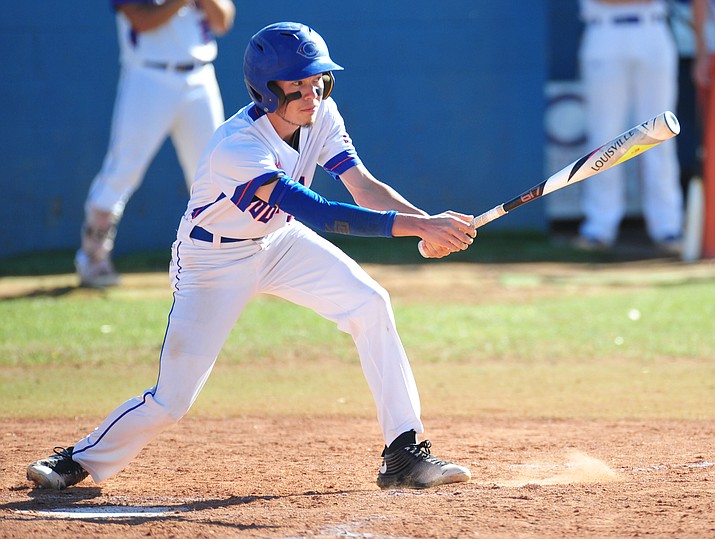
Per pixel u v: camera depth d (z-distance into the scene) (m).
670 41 51.25
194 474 18.17
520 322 34.69
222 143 15.33
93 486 17.28
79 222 54.03
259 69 15.12
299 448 20.38
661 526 13.57
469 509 14.66
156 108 37.88
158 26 37.06
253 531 13.82
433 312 36.22
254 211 15.42
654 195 53.09
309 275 16.34
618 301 37.75
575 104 56.16
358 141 55.06
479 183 55.84
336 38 54.38
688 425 22.02
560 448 19.89
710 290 39.41
